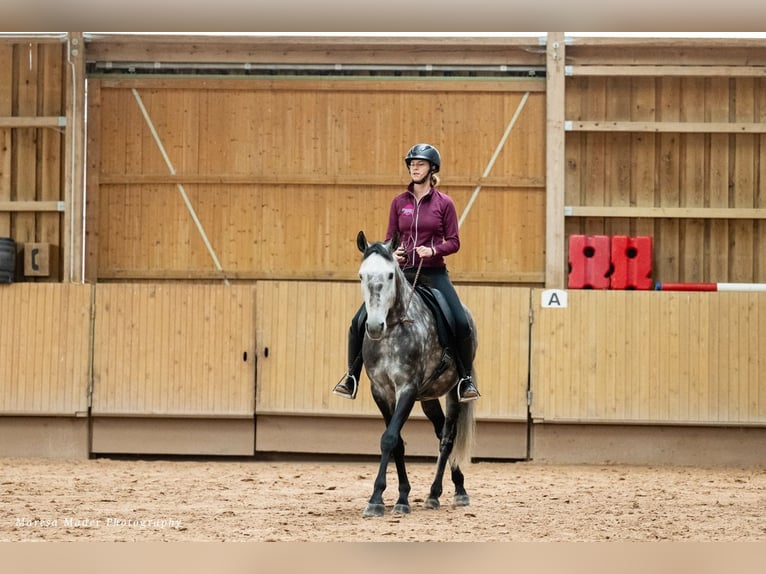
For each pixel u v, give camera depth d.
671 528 8.38
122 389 14.95
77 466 13.91
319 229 15.73
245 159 15.75
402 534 7.75
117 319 15.00
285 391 14.88
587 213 15.39
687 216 15.39
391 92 15.74
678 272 15.54
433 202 9.09
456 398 9.43
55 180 15.68
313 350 14.90
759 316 14.77
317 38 15.55
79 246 15.43
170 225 15.74
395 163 15.70
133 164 15.75
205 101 15.80
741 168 15.55
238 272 15.69
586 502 10.26
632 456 14.92
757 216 15.34
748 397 14.73
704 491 11.57
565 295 14.86
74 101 15.44
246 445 15.07
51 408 14.93
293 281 15.34
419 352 8.56
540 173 15.59
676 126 15.43
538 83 15.60
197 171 15.75
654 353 14.79
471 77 15.65
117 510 9.31
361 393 14.85
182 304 14.98
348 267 15.70
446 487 11.73
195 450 15.09
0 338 15.02
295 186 15.76
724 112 15.55
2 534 7.72
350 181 15.68
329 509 9.46
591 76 15.58
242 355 14.91
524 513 9.23
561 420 14.76
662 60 15.44
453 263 15.58
